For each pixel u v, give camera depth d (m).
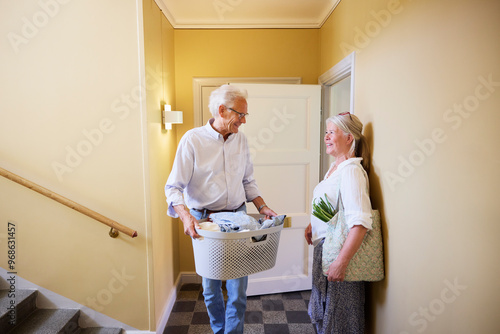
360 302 1.67
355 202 1.48
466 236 0.96
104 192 1.99
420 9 1.19
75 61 1.91
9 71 1.90
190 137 1.67
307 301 2.62
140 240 2.03
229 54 2.91
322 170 2.91
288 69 2.93
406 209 1.33
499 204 0.82
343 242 1.53
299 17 2.84
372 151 1.70
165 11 2.50
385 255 1.55
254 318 2.36
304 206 2.74
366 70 1.78
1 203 1.97
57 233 2.00
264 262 1.49
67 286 2.04
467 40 0.93
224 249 1.38
